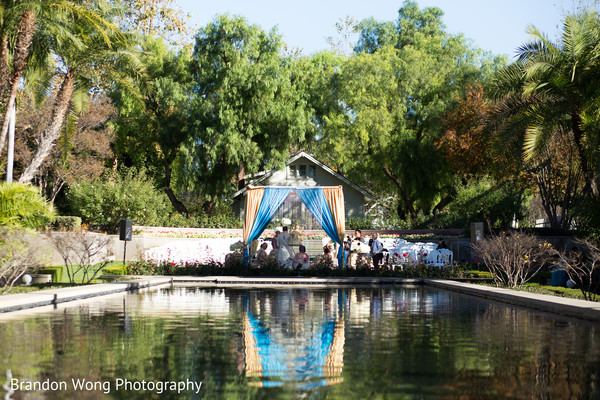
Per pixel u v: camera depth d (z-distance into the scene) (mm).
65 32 23984
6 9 22062
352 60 45094
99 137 41125
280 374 7086
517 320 12484
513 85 24188
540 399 5984
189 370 7258
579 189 34500
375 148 45688
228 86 43344
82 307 14586
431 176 44250
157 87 44188
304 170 47125
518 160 28359
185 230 40219
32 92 29031
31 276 21859
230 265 27844
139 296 18062
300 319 12430
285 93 45688
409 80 44375
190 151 43094
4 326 11000
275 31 46469
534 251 24062
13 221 19000
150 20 53906
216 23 45094
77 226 29188
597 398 6027
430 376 7000
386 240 32969
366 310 14344
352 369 7379
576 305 13359
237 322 11812
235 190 48281
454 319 12625
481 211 39438
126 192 37688
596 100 22266
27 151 36531
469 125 37844
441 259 30594
